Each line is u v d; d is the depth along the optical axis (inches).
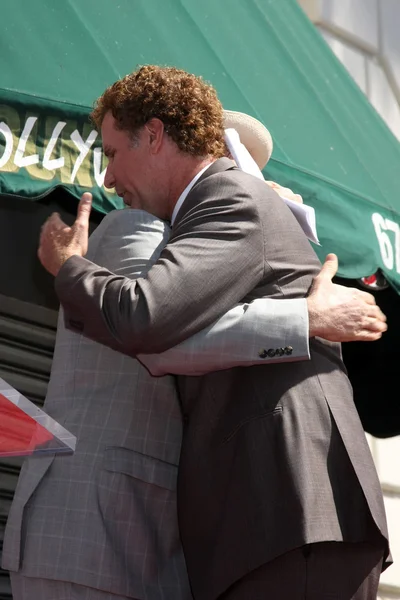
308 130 172.6
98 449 98.5
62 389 102.7
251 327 92.4
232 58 172.6
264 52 182.7
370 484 91.0
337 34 271.0
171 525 99.7
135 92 105.3
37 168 122.7
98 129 116.6
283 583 87.9
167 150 104.7
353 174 170.7
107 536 95.6
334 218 156.2
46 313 158.6
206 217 96.3
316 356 95.7
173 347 93.1
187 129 104.8
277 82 178.4
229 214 96.0
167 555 99.1
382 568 95.3
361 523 89.6
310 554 88.1
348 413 94.0
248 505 89.4
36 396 157.8
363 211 161.6
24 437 75.5
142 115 104.7
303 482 88.0
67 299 94.9
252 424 91.7
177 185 104.9
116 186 108.3
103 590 94.3
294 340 92.1
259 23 189.8
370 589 90.5
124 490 97.3
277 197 101.7
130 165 105.5
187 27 167.3
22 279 151.4
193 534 93.8
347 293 96.9
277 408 91.6
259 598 88.1
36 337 157.5
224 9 183.2
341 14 271.0
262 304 94.1
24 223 150.4
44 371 158.9
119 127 106.0
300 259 98.9
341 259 153.5
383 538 89.3
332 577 88.4
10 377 154.6
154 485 98.8
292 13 207.6
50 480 98.4
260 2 197.9
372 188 170.6
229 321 93.0
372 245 159.2
